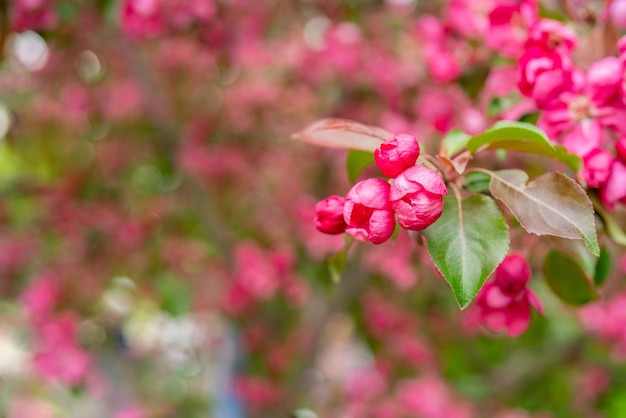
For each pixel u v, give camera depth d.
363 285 3.79
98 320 3.85
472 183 1.20
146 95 3.78
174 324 4.27
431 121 2.46
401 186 0.99
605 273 1.47
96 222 3.83
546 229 1.05
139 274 3.73
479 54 2.00
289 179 4.21
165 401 4.09
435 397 3.58
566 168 1.46
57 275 3.67
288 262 3.36
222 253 3.61
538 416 3.63
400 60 3.47
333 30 3.69
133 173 4.30
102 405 3.96
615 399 3.90
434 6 3.30
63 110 4.07
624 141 1.25
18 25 2.26
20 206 3.97
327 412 3.67
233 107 4.17
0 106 3.79
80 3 2.44
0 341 3.97
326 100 3.96
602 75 1.30
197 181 3.77
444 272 1.05
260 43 3.81
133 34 2.48
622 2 1.48
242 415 3.55
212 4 2.69
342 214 1.12
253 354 3.75
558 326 3.92
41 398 4.21
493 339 4.12
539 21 1.43
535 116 1.56
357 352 5.06
